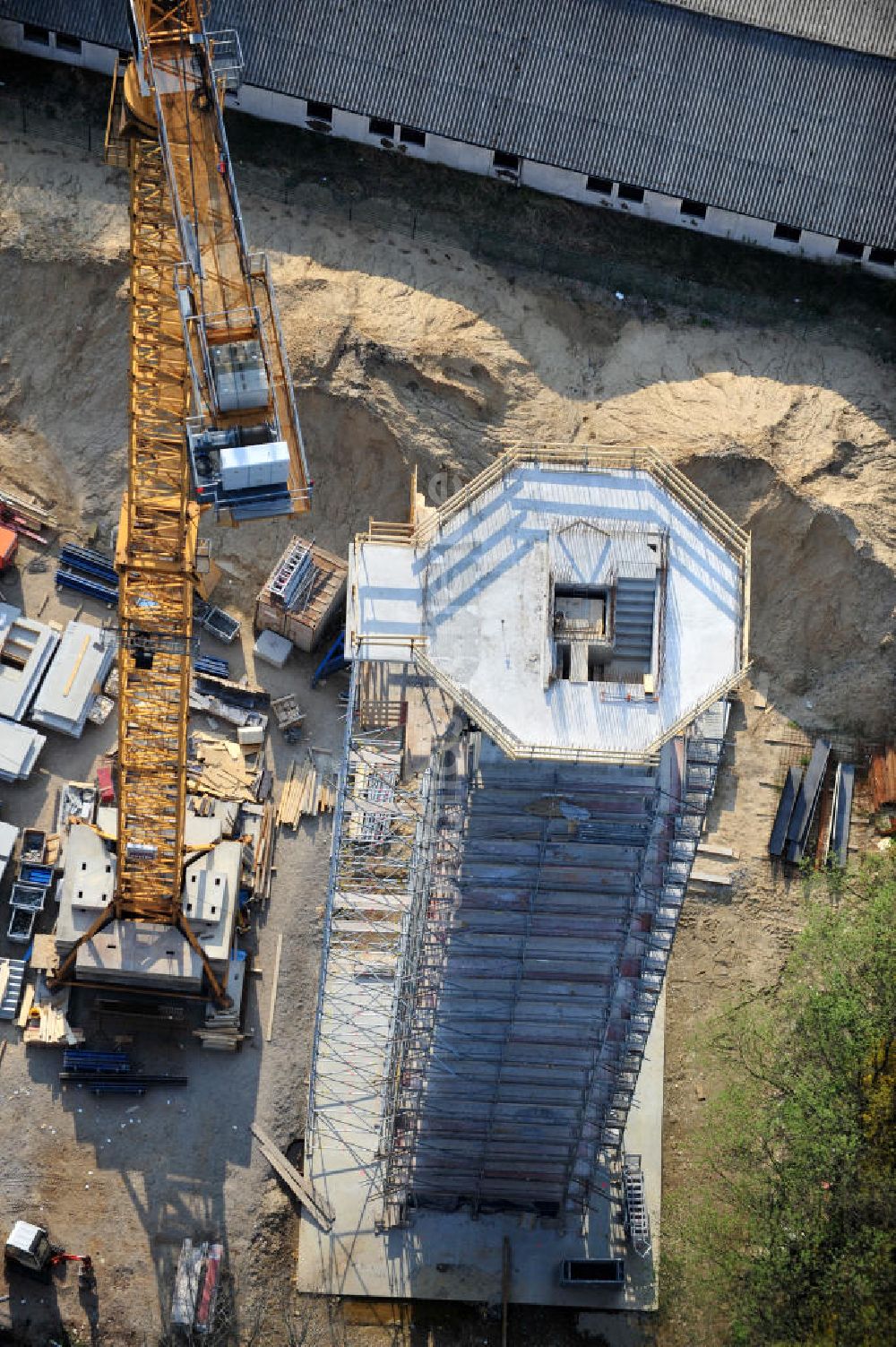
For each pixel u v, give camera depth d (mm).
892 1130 110500
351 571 95938
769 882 123875
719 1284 109625
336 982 117812
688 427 125062
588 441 125438
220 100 98062
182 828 108062
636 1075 111250
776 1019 118438
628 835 96625
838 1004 111000
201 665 124375
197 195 98750
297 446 99500
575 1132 108688
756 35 128000
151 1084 115875
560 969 102000
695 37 127875
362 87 127188
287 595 122188
